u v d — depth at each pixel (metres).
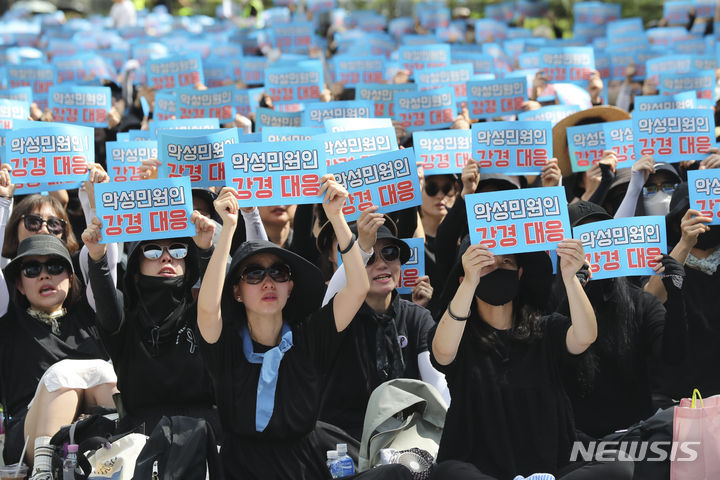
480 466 14.16
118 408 15.95
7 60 41.28
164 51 40.34
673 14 44.97
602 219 16.91
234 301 14.52
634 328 15.86
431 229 22.12
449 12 50.91
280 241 21.17
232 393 14.30
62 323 17.72
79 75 35.81
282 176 16.94
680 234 18.59
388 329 16.61
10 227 18.95
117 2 53.91
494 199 14.55
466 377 14.28
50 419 15.91
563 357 14.21
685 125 20.59
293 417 14.33
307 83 28.89
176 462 13.64
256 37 45.81
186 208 15.63
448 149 21.66
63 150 19.31
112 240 15.46
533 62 33.88
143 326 15.73
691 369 17.25
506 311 14.45
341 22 51.03
